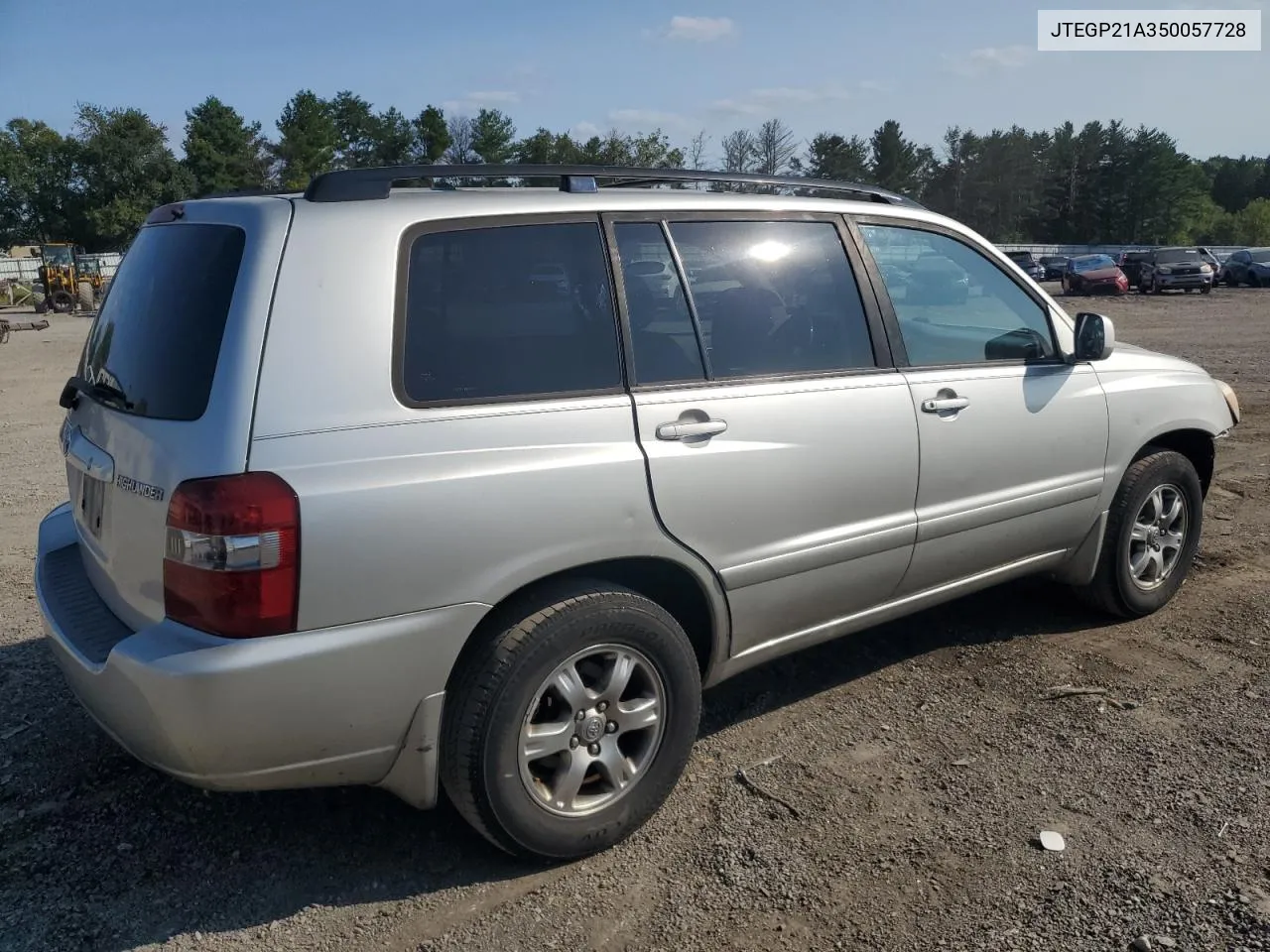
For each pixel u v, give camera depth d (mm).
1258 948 2557
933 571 3895
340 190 2775
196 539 2453
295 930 2723
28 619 4867
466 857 3039
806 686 4109
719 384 3248
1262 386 11938
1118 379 4465
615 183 3545
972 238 4117
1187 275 35062
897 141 92125
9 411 12000
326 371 2605
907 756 3553
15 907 2803
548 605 2859
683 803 3291
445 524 2658
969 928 2676
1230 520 6312
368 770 2734
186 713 2457
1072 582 4594
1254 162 134750
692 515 3111
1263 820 3107
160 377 2721
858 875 2908
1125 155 99250
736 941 2658
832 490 3465
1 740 3705
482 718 2758
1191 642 4477
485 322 2869
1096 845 3008
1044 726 3744
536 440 2840
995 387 3963
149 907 2811
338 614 2545
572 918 2760
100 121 69250
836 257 3664
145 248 3197
